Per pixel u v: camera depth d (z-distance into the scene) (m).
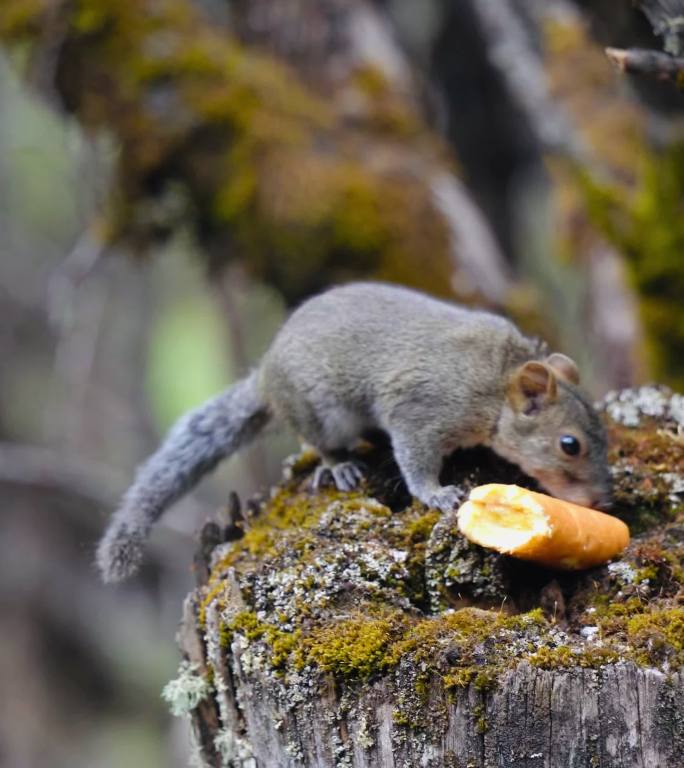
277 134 14.30
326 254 13.91
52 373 19.06
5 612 19.14
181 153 14.22
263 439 9.65
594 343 14.47
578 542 7.01
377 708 6.43
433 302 9.31
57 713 18.91
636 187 13.77
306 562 7.23
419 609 7.12
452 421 8.74
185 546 16.39
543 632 6.52
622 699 6.11
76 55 14.31
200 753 7.34
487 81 17.34
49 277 18.91
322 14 15.81
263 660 6.73
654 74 7.87
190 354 18.98
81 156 14.85
